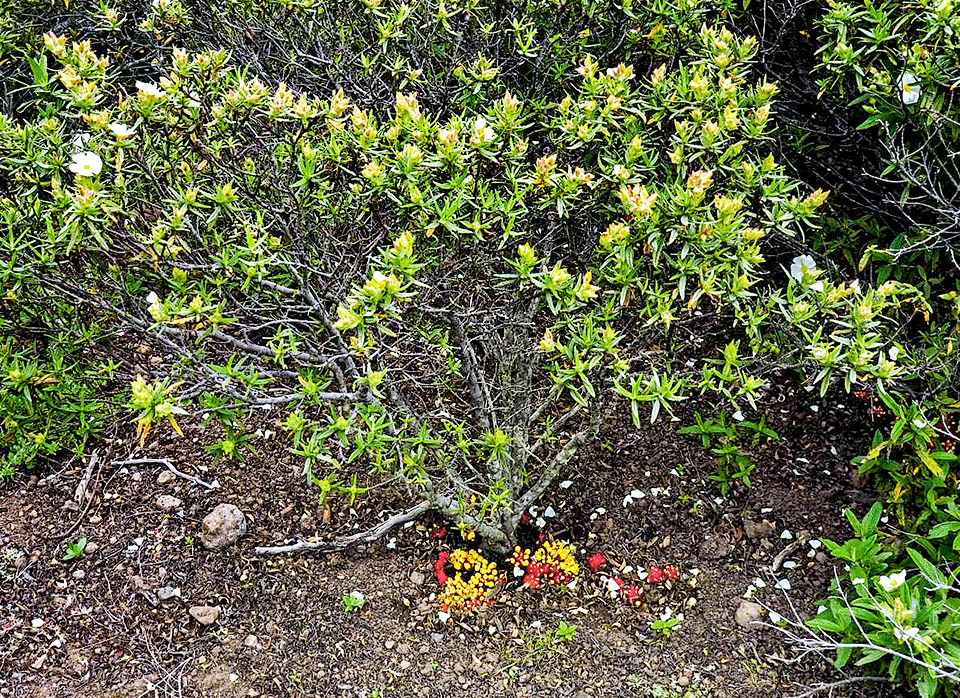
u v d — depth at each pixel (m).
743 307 1.00
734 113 0.84
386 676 0.93
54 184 0.77
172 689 0.92
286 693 0.92
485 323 0.93
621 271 0.80
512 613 0.98
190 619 0.98
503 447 0.92
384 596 1.00
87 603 0.99
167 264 0.84
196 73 0.82
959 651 0.83
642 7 0.99
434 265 0.84
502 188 0.85
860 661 0.85
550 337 0.82
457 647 0.96
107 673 0.94
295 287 0.92
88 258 0.83
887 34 0.94
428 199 0.78
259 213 0.81
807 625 0.91
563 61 1.00
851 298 0.97
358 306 0.75
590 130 0.83
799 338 0.95
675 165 0.89
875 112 0.98
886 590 0.84
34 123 0.98
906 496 1.00
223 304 0.81
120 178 0.78
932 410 0.99
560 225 0.91
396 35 0.95
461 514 0.96
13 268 0.81
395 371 0.95
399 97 0.78
